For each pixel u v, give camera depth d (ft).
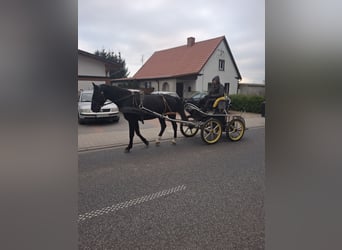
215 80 18.75
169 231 6.92
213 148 16.81
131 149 16.62
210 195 9.24
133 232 6.88
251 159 14.02
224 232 6.85
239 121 19.40
